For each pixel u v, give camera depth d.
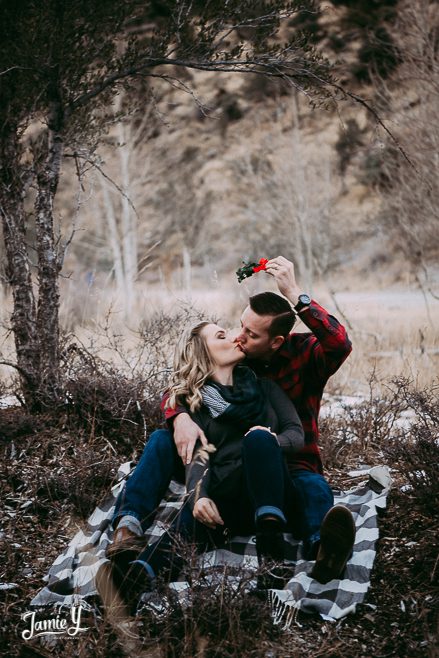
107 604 3.22
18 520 4.14
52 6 5.04
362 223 19.41
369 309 12.97
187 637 3.07
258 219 21.41
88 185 15.08
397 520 4.03
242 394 3.64
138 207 16.42
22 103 5.23
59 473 4.47
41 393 5.10
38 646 3.17
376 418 5.49
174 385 3.75
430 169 9.63
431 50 9.86
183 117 21.06
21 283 5.20
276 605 3.32
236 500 3.56
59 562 3.68
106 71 5.39
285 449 3.58
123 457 4.73
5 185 5.26
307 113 19.02
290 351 3.92
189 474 3.45
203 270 22.53
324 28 14.63
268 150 19.98
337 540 3.36
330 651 3.11
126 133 14.24
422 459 4.27
